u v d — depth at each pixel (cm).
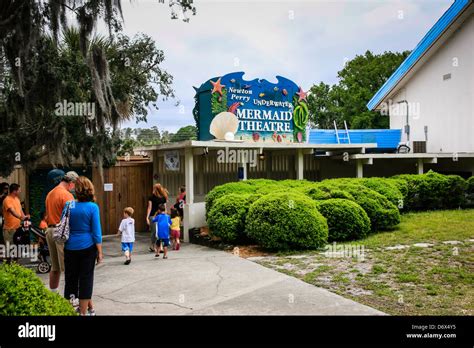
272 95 1472
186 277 716
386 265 744
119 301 587
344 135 1991
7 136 898
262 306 532
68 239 499
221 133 1305
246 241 1023
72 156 1023
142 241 1223
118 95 1083
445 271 686
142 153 1558
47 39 861
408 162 2048
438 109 2019
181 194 1277
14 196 846
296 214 902
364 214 1024
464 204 1585
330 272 706
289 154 1627
